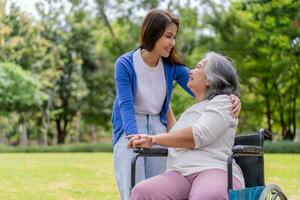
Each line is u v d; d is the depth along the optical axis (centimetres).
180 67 355
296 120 2133
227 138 305
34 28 2178
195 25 1855
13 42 2022
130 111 329
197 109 314
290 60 1731
